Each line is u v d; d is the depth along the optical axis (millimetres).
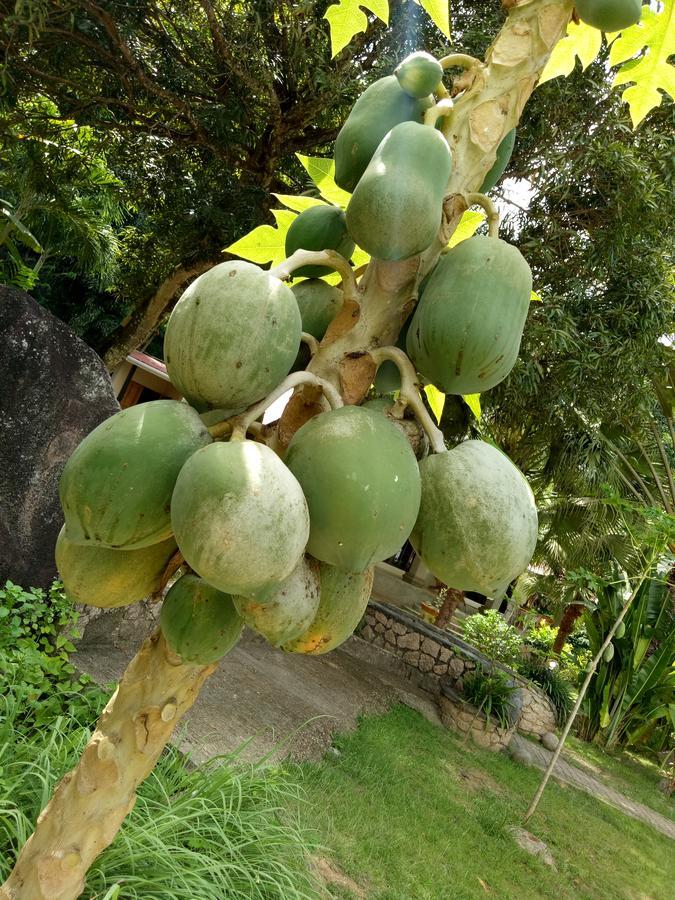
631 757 13266
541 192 8773
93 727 4098
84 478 1112
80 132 10117
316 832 4703
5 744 3266
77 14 7875
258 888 3305
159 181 10812
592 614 13750
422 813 6090
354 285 1357
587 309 8984
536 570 15234
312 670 8648
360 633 11148
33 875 1362
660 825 9742
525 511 1267
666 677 13125
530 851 6535
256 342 1145
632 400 9867
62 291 18000
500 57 1404
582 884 6352
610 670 13383
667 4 1973
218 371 1142
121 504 1105
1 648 4117
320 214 1551
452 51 7711
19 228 9773
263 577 1047
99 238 11414
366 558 1139
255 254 1855
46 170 10008
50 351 4738
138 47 8805
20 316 4645
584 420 10914
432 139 1269
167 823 3129
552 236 9016
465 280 1265
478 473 1249
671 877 7504
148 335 11227
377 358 1328
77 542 1165
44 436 4754
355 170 1445
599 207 8914
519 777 8648
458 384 1306
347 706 7828
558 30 1425
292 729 6258
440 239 1370
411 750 7680
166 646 1323
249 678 7094
